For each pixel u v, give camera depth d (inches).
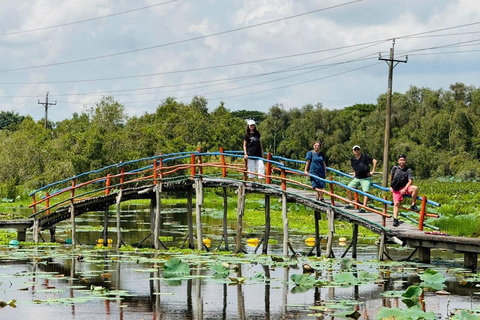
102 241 1084.5
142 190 1030.4
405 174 805.2
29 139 2987.2
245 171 904.9
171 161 2391.7
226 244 1000.9
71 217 1079.6
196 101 3912.4
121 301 598.5
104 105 2773.1
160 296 619.8
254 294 625.6
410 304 571.5
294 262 810.8
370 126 3671.3
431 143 3595.0
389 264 778.2
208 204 2245.3
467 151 3496.6
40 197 2290.8
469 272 724.7
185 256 882.1
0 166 2541.8
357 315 533.3
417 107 3791.8
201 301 597.6
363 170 857.5
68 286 666.2
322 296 614.9
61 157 2551.7
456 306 564.4
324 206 859.4
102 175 2365.9
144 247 1051.9
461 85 4008.4
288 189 982.4
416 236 758.5
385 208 848.3
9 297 608.1
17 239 1112.2
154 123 3661.4
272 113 3971.5
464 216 1261.1
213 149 3444.9
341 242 1100.5
